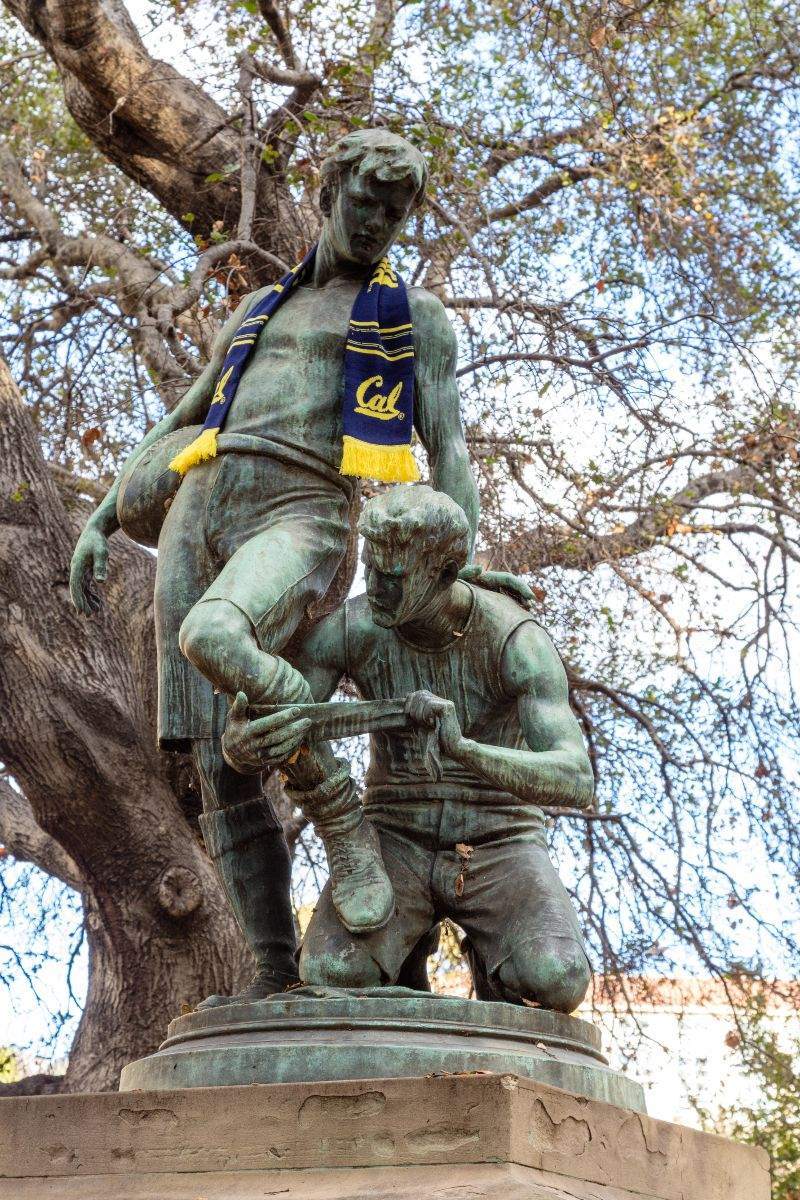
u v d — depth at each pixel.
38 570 11.57
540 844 4.66
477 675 4.66
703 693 13.55
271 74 12.34
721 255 13.70
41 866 13.76
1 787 14.27
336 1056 3.88
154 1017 11.31
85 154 16.03
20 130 16.02
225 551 4.62
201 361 11.91
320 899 4.54
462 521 4.32
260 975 4.62
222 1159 3.71
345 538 4.71
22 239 15.70
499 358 12.30
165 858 11.49
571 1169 3.68
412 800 4.64
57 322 14.95
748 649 13.38
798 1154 13.46
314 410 4.69
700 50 14.01
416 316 4.91
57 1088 11.77
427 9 13.13
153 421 12.85
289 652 4.74
